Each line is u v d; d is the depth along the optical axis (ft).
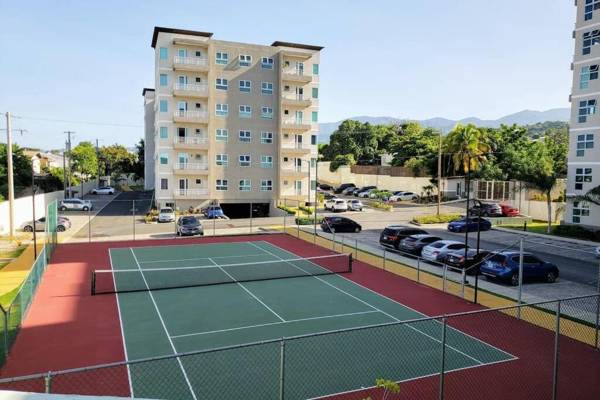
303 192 203.72
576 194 137.80
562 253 108.37
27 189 199.41
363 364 44.91
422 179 245.65
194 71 184.55
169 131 184.85
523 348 49.67
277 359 45.70
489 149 222.48
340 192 280.31
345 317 60.34
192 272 85.40
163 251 107.24
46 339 51.42
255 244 118.32
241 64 190.80
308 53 199.52
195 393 38.40
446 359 46.44
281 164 198.08
